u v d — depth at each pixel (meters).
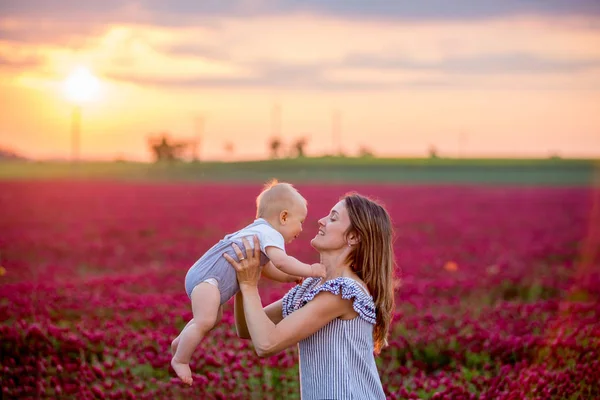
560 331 7.95
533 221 28.55
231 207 33.41
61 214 29.98
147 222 26.45
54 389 6.99
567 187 55.00
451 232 23.83
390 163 83.12
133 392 6.75
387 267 4.66
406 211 31.81
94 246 19.62
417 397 6.51
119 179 63.66
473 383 6.93
